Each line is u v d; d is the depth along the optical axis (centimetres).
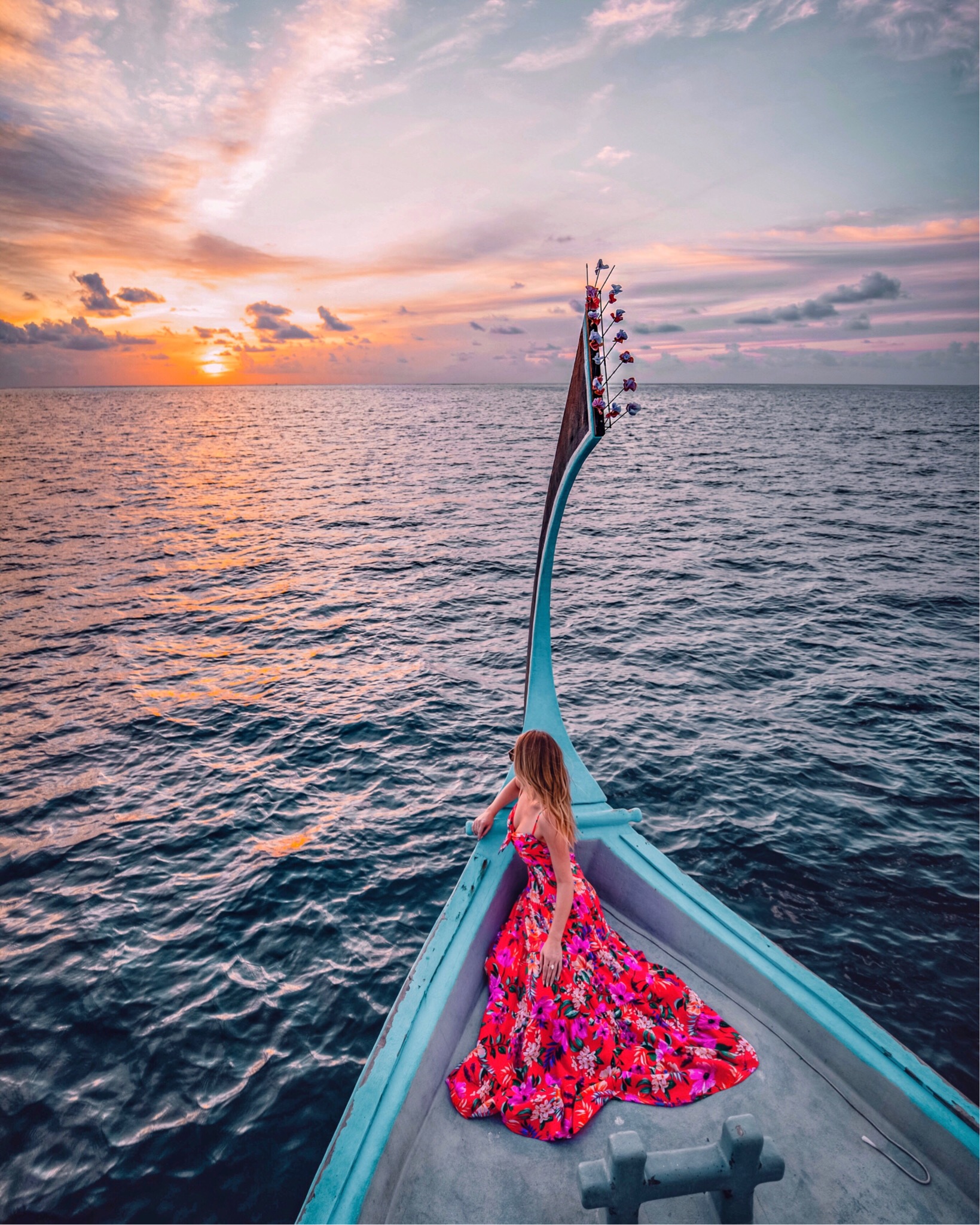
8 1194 346
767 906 547
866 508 2516
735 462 4034
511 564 1783
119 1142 370
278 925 531
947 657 1096
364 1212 213
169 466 4081
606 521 2325
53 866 607
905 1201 234
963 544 1923
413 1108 254
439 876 586
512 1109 258
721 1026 282
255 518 2470
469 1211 233
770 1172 206
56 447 5231
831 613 1320
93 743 837
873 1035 276
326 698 962
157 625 1303
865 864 593
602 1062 269
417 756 796
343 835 645
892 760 768
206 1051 424
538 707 433
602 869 379
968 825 650
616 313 321
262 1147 366
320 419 9869
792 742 811
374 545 2030
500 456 4650
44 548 1962
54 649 1177
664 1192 201
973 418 8806
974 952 500
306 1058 419
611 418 333
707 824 648
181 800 709
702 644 1162
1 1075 410
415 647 1184
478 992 319
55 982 479
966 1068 411
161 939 519
